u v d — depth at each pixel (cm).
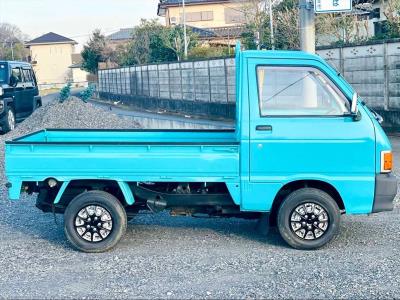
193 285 554
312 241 653
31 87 2250
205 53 3925
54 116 1864
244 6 3541
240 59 657
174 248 676
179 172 651
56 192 692
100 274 592
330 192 670
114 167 654
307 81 654
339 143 640
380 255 634
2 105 1912
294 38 2653
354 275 571
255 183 648
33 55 8638
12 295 538
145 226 777
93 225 662
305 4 1048
